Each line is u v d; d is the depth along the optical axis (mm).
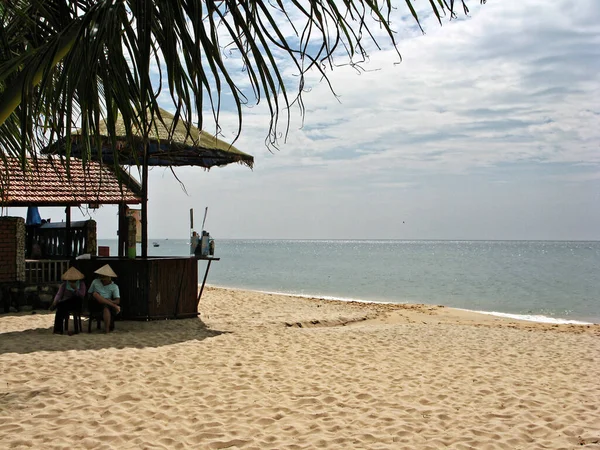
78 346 9969
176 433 5641
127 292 13039
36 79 3283
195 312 13953
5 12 3756
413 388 7707
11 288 14258
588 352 11219
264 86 2807
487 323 17875
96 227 15445
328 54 2795
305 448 5297
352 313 18109
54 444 5219
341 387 7625
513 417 6441
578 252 156750
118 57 2822
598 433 5895
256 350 10180
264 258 94812
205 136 12312
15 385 7195
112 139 2830
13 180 14805
